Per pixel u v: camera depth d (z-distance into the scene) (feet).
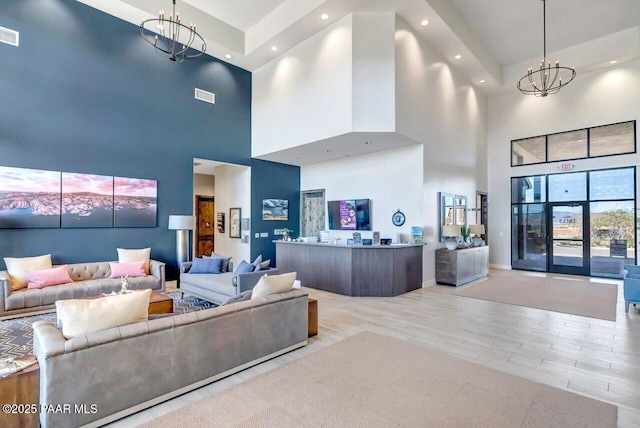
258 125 25.58
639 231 23.98
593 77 26.08
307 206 29.78
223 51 22.97
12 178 15.99
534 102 28.99
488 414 7.34
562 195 27.58
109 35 19.11
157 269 18.25
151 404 7.60
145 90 20.54
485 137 30.99
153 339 7.61
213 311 8.89
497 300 18.10
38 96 16.78
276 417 7.22
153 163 20.85
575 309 16.21
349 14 18.83
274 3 20.43
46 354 6.18
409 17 19.10
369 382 8.80
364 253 19.25
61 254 17.37
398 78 18.84
